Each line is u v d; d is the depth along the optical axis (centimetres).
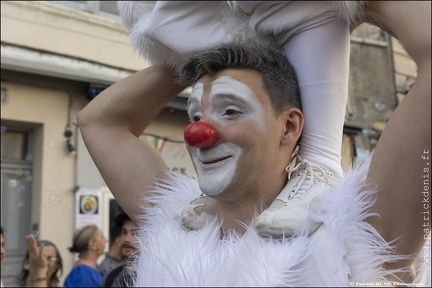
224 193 83
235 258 79
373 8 83
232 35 92
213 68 86
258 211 85
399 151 76
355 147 539
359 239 77
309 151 89
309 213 79
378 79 588
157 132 444
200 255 83
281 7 86
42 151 411
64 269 402
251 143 82
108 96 112
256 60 85
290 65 90
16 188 416
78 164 419
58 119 418
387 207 78
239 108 82
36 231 406
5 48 402
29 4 412
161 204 99
